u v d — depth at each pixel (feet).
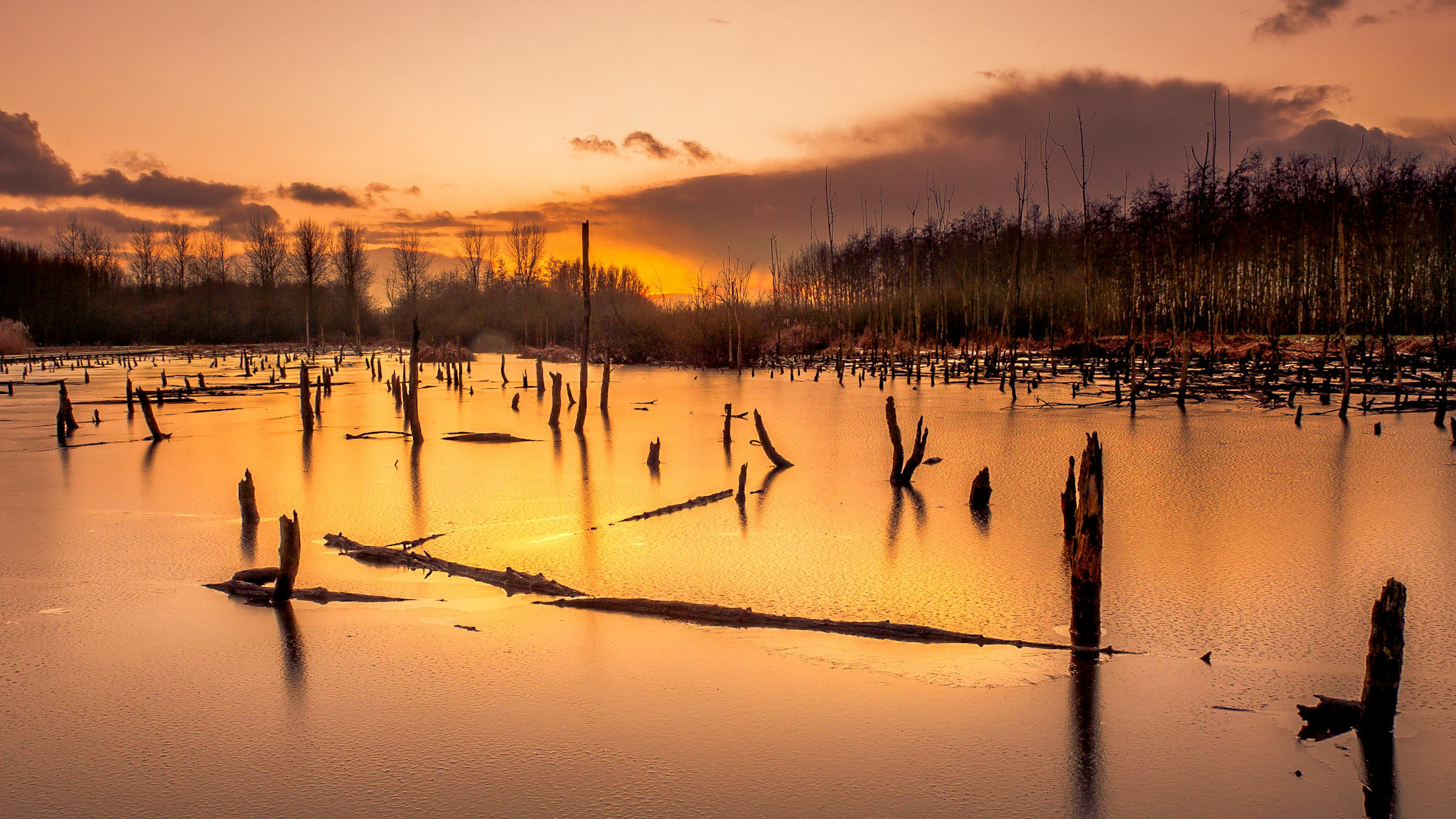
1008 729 25.20
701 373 193.16
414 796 22.16
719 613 33.60
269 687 28.40
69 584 39.29
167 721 26.21
